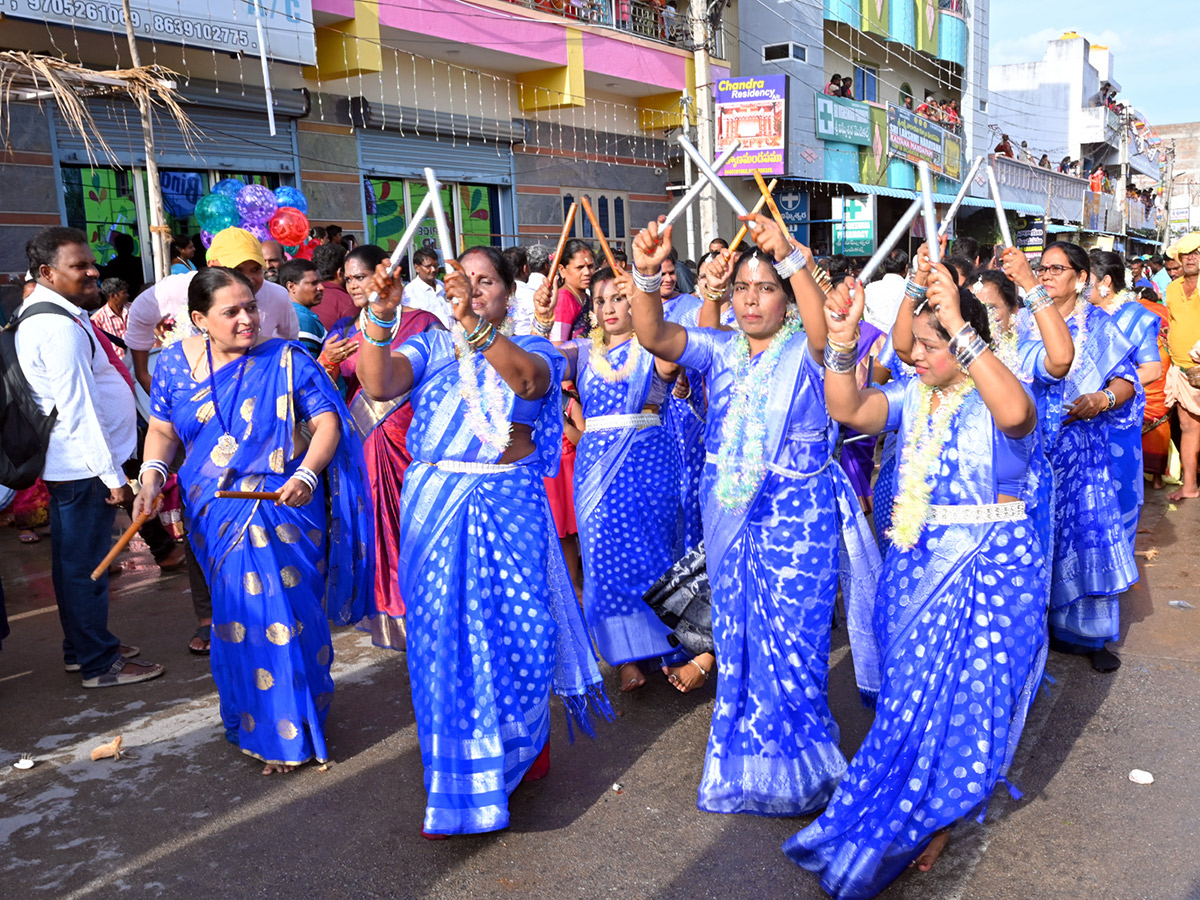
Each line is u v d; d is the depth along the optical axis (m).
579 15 13.61
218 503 3.43
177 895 2.75
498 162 13.20
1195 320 7.18
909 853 2.66
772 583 3.08
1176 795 3.16
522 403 3.03
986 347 2.54
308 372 3.54
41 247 4.09
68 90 6.46
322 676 3.56
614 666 4.09
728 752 3.13
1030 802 3.15
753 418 3.08
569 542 5.51
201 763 3.54
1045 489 3.00
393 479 4.40
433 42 11.46
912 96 24.19
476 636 2.95
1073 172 36.06
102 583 4.24
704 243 13.70
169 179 9.35
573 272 6.02
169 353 3.52
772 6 17.45
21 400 4.03
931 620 2.75
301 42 9.58
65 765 3.54
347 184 11.09
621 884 2.76
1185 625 4.70
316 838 3.02
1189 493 7.36
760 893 2.71
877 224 19.72
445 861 2.89
